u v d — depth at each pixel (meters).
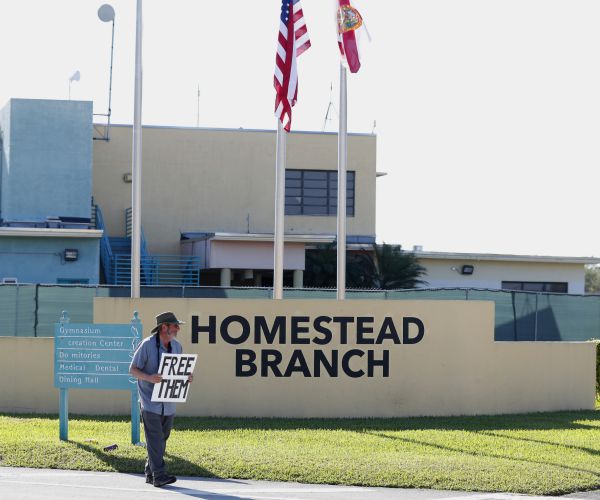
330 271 40.53
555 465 12.58
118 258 41.56
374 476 11.62
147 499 10.35
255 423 16.67
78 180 41.50
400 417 17.84
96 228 43.81
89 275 37.34
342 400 17.73
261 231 47.47
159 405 11.24
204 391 17.59
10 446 13.16
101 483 11.28
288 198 47.66
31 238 36.91
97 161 45.94
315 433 15.29
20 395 18.03
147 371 11.32
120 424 16.03
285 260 40.50
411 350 17.98
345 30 18.47
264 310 17.67
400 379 17.94
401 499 10.62
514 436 15.32
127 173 46.16
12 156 41.00
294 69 18.22
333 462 12.37
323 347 17.73
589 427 16.80
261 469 11.92
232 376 17.62
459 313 18.25
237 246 40.25
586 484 11.49
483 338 18.44
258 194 47.53
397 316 17.95
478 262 44.97
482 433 15.64
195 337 17.61
